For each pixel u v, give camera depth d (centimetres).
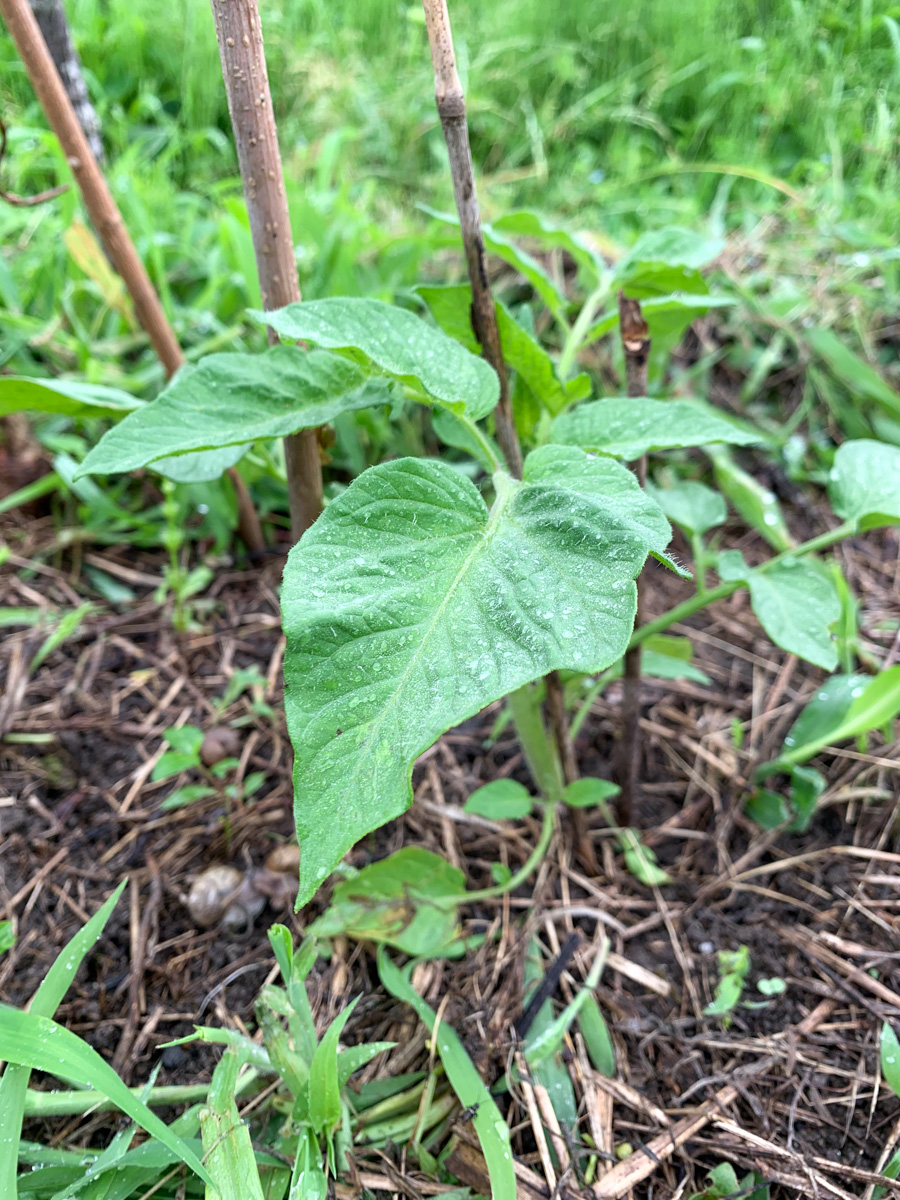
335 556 22
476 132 95
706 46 90
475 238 30
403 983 34
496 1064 34
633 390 35
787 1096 34
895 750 48
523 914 40
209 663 53
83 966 37
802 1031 36
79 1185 27
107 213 43
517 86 94
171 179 86
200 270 70
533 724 38
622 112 87
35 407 34
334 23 99
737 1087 34
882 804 45
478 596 22
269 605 57
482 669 20
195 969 37
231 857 42
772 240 79
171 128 82
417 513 23
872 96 76
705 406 67
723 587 38
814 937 39
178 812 44
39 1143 31
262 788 45
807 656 33
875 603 58
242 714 49
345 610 21
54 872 41
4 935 34
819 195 78
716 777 47
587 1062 35
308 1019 31
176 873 41
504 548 23
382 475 24
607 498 24
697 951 39
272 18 86
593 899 41
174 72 92
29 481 59
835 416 70
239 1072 32
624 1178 31
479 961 37
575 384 34
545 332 70
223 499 58
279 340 34
